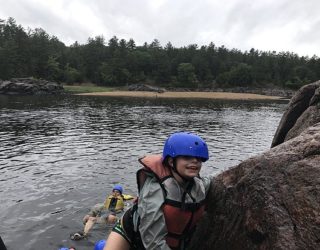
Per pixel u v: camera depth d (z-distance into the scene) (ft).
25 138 89.61
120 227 11.29
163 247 9.94
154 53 573.33
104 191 48.88
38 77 438.81
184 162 10.39
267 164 10.59
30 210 41.47
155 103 241.76
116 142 86.38
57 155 70.59
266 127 123.95
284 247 9.05
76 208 42.52
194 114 166.20
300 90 25.58
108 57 566.77
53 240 34.37
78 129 107.04
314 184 9.32
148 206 10.17
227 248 11.02
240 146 86.63
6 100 225.15
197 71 562.66
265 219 9.85
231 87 538.06
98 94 342.64
